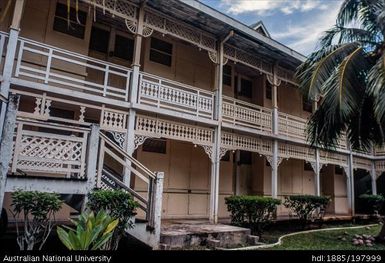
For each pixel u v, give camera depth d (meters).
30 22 8.36
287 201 12.49
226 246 7.61
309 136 10.59
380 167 17.58
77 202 6.11
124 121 8.26
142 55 10.66
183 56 11.69
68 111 8.95
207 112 9.99
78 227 4.19
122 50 10.39
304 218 11.77
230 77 13.27
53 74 7.27
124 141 8.16
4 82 6.50
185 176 11.41
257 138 11.62
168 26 9.30
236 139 10.88
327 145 10.18
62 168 5.70
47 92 7.18
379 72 7.92
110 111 8.05
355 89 8.73
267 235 10.05
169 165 11.03
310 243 8.91
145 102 8.56
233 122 10.67
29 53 8.16
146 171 6.71
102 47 9.98
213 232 7.58
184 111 9.36
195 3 8.91
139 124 8.53
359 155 16.53
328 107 8.91
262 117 11.83
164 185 10.79
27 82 6.82
